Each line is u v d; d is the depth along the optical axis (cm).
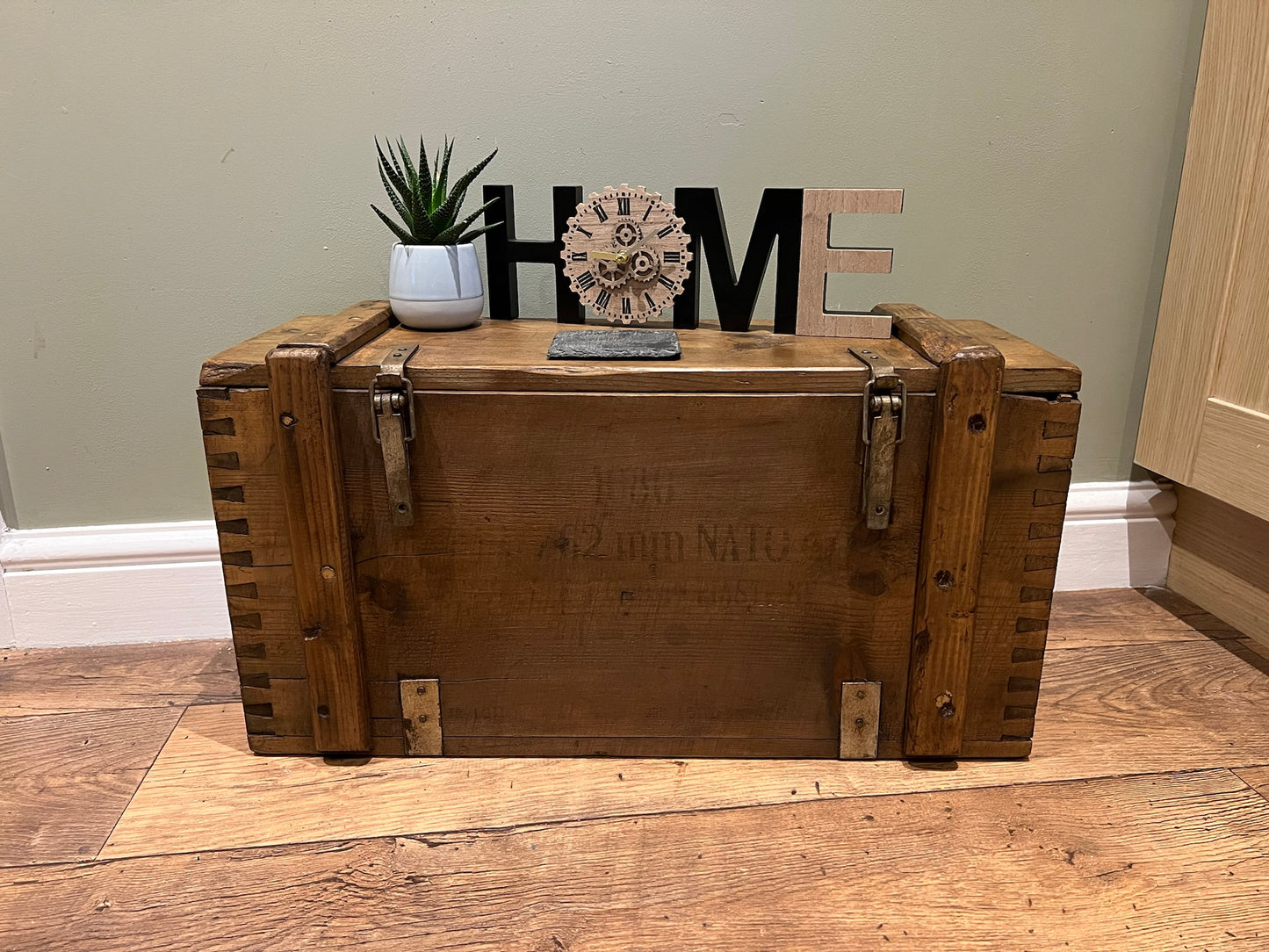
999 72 122
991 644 98
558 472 93
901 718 101
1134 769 100
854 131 123
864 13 119
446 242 109
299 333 96
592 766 102
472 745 103
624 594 97
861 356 94
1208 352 122
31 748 105
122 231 119
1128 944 76
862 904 81
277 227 121
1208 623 134
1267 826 90
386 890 83
